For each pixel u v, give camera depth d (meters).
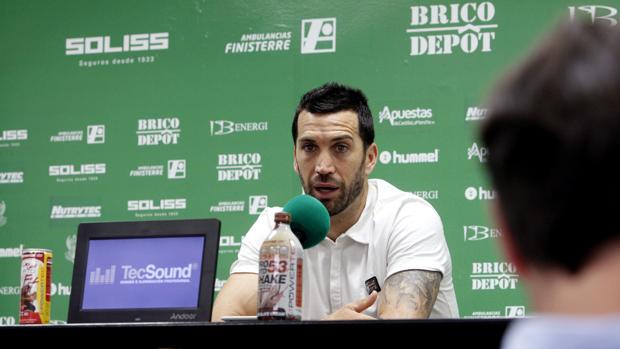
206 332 2.93
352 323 2.78
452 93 6.11
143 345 3.04
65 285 6.42
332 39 6.32
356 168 4.39
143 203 6.41
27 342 3.12
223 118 6.40
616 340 0.74
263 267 3.07
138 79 6.54
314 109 4.42
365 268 4.38
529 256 0.79
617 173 0.74
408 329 2.75
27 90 6.65
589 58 0.76
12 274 6.50
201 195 6.34
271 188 6.27
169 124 6.46
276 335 2.86
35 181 6.55
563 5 6.05
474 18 6.13
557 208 0.76
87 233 3.65
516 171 0.78
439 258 4.28
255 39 6.43
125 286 3.54
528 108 0.77
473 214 5.96
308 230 3.42
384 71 6.21
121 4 6.63
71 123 6.58
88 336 3.05
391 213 4.41
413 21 6.21
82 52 6.63
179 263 3.49
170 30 6.55
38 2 6.75
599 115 0.74
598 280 0.76
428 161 6.07
